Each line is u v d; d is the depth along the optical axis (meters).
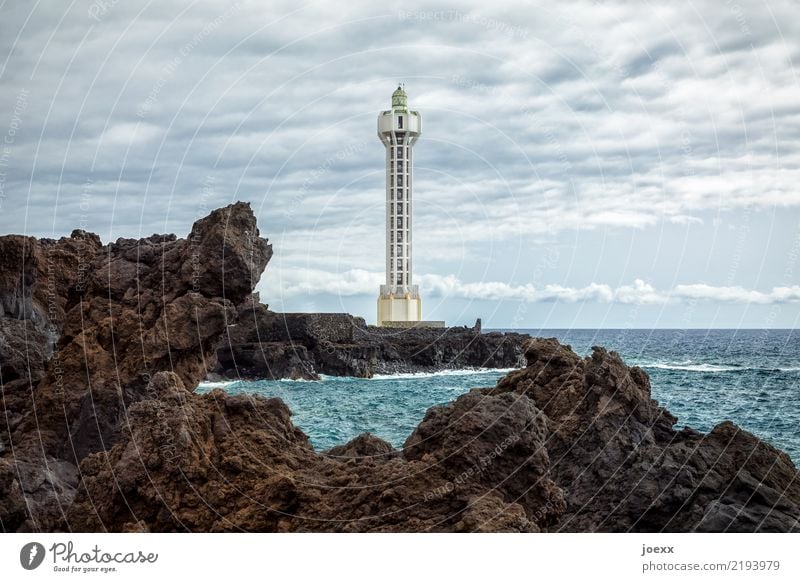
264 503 20.72
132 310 33.28
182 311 32.31
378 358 141.88
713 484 26.44
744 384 98.88
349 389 112.75
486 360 154.00
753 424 62.06
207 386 111.00
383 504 19.80
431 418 21.83
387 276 186.88
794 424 61.56
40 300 35.31
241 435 22.50
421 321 175.75
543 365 31.52
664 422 30.44
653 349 180.62
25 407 32.22
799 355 153.38
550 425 29.00
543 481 20.33
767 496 25.97
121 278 34.50
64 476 28.44
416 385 120.88
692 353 164.25
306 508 20.48
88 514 21.42
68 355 32.75
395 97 186.12
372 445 25.41
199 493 21.06
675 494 25.91
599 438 28.22
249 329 121.19
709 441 28.38
